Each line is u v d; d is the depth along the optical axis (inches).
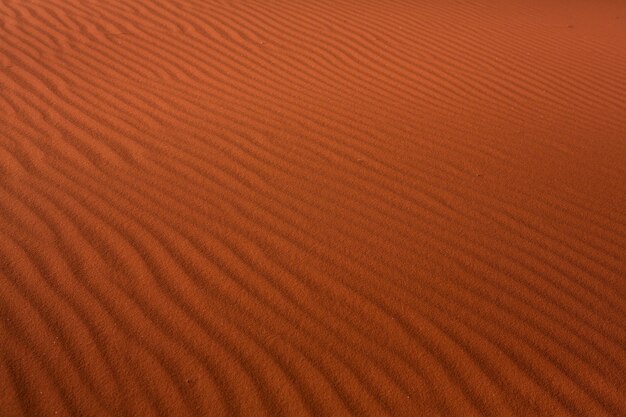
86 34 249.0
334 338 107.4
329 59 239.8
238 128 179.3
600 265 129.5
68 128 172.2
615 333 111.9
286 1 305.1
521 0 335.9
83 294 112.8
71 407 92.7
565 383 101.3
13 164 151.8
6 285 113.4
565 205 150.2
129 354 101.8
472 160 169.0
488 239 135.6
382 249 130.1
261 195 146.6
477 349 106.6
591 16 315.0
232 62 230.4
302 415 93.9
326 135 178.5
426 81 225.0
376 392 98.0
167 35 253.6
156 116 183.3
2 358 99.3
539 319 114.0
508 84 226.8
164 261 122.3
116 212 136.2
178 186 147.9
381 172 160.2
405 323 111.3
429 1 323.3
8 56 220.8
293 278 120.3
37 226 129.6
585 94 222.4
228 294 115.4
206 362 101.4
